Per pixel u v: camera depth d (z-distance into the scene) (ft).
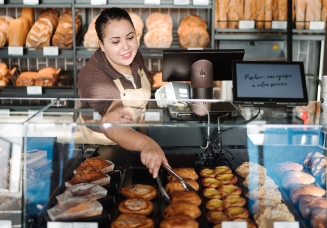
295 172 4.77
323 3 9.85
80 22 10.66
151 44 10.16
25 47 10.10
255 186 4.66
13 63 11.28
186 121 4.52
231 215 4.18
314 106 5.09
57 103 5.00
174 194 4.49
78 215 4.00
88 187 4.44
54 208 4.04
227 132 5.00
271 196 4.47
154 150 4.58
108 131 4.71
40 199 4.25
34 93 9.96
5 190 4.05
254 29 9.89
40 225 3.95
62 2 9.83
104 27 5.98
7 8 11.15
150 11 11.16
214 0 9.69
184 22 10.43
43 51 9.98
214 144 5.05
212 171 5.01
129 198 4.43
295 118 4.60
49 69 10.37
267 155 5.01
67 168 4.86
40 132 4.36
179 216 4.04
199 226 4.09
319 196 4.37
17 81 10.12
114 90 6.27
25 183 4.08
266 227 4.06
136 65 6.84
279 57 10.06
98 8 11.02
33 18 11.00
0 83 10.14
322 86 5.02
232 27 10.05
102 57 6.46
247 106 4.92
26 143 4.18
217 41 10.43
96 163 4.89
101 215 4.06
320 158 4.74
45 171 4.53
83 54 10.04
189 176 4.83
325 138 4.61
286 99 4.74
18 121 4.39
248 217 4.22
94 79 6.27
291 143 4.85
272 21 9.86
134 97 6.44
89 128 4.71
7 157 4.18
